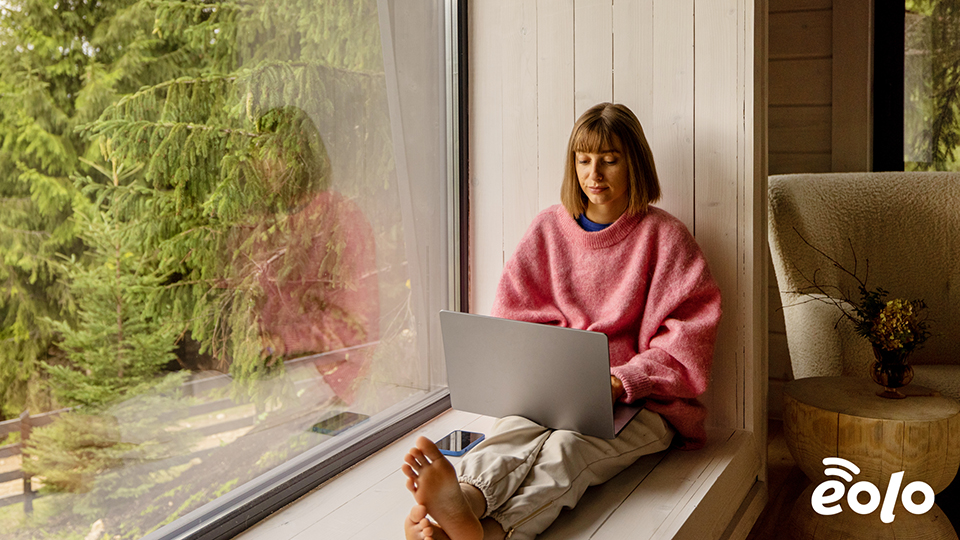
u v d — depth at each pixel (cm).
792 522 165
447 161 196
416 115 180
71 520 98
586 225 170
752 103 167
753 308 172
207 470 120
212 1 120
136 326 107
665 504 130
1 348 88
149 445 109
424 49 182
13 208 89
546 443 132
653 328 158
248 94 127
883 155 245
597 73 186
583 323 164
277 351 136
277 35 134
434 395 188
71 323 97
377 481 142
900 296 205
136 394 107
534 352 131
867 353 183
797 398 162
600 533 119
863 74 233
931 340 202
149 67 109
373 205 163
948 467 150
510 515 114
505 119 198
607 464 138
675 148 178
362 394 160
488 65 198
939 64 238
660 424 152
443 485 105
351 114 155
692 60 174
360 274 159
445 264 196
